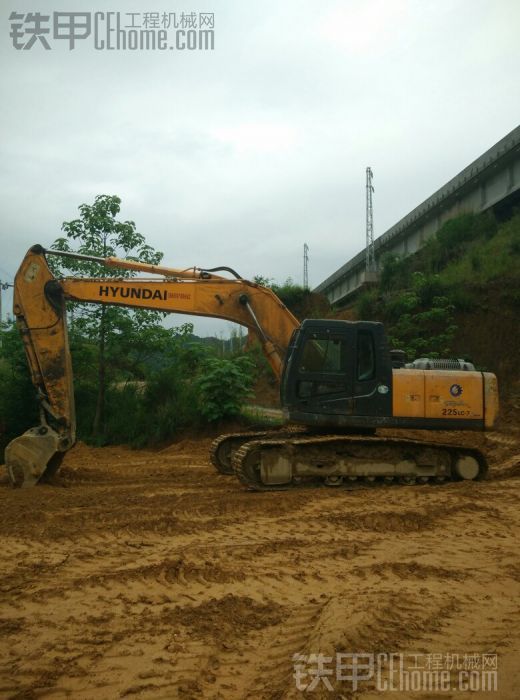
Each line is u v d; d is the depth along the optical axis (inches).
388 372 400.2
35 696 141.6
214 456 451.8
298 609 190.7
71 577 219.8
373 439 383.2
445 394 402.6
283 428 566.9
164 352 730.2
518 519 299.4
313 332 399.9
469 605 194.2
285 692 141.5
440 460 401.1
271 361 437.7
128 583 213.3
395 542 263.0
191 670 153.3
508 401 742.5
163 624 180.1
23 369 642.2
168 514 309.3
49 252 423.2
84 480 442.6
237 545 257.0
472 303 895.1
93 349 706.2
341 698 139.9
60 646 166.2
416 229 1376.7
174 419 661.9
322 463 383.9
